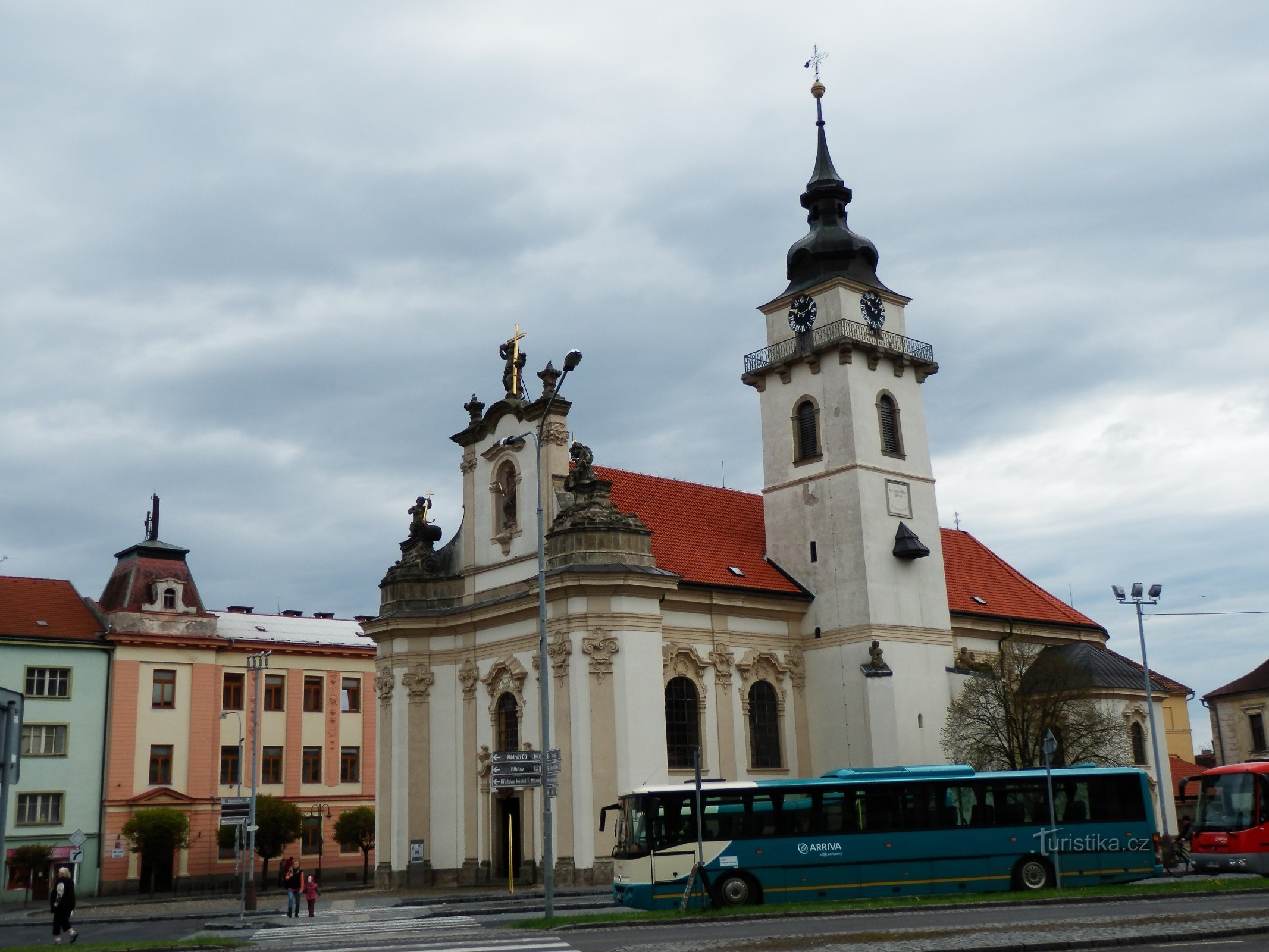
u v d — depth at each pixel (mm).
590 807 50312
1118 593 57156
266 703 85938
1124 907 30781
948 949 22047
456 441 62188
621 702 51219
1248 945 21984
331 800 87375
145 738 79750
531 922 32719
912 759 58344
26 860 71812
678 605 55875
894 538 61250
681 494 63594
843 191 66062
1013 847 38562
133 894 76125
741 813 37625
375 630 60781
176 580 83688
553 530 53938
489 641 57656
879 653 58125
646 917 32625
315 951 26250
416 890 56281
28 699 76438
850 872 37500
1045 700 57062
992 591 71875
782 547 63406
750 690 57969
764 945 23688
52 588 81938
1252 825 40406
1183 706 93938
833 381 62469
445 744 58625
